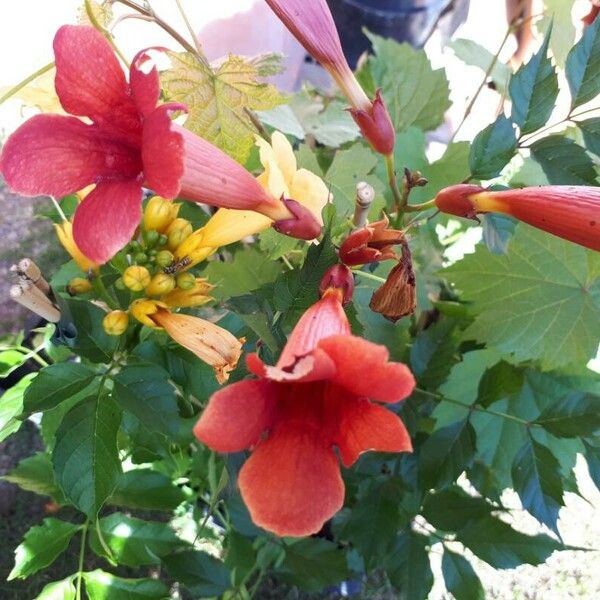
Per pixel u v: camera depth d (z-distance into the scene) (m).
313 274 0.20
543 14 0.32
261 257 0.27
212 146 0.19
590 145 0.24
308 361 0.15
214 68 0.24
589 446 0.27
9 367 0.29
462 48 0.35
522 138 0.24
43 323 0.44
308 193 0.23
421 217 0.26
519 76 0.23
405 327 0.28
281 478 0.16
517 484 0.27
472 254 0.29
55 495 0.30
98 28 0.21
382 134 0.22
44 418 0.29
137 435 0.25
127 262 0.22
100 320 0.23
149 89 0.16
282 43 0.63
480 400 0.29
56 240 0.55
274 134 0.23
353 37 0.63
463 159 0.32
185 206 0.28
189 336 0.21
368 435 0.16
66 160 0.18
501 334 0.29
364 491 0.32
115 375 0.22
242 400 0.16
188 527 0.43
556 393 0.31
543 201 0.20
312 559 0.33
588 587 0.47
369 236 0.20
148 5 0.23
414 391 0.29
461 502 0.30
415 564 0.31
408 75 0.35
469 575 0.31
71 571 0.44
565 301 0.28
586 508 0.49
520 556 0.29
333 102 0.35
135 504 0.30
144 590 0.29
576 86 0.24
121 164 0.19
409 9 0.60
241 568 0.32
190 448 0.37
